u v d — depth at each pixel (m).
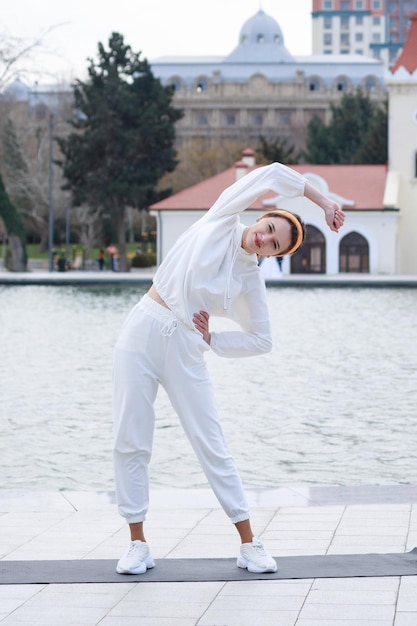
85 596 5.42
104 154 62.91
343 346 21.30
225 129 141.25
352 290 42.12
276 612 5.09
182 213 59.53
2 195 57.25
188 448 11.42
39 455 11.20
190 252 5.85
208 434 5.88
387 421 12.95
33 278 45.62
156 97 64.88
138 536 5.94
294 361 18.89
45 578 5.71
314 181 58.00
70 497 8.03
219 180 61.94
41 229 84.81
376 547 6.33
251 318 6.04
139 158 64.00
